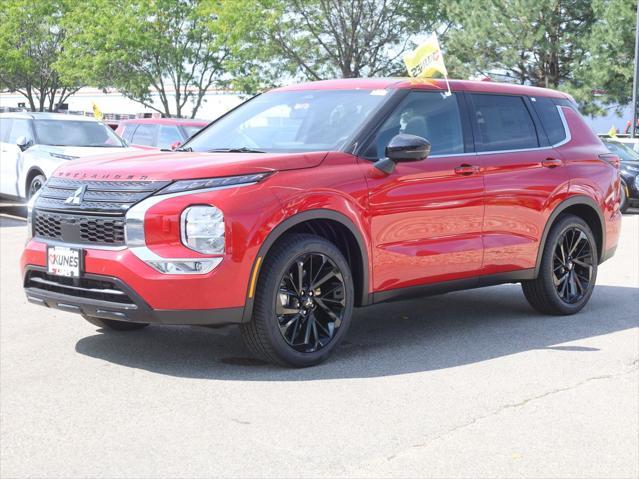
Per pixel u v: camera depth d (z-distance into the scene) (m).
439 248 6.12
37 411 4.55
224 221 5.04
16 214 15.34
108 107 62.00
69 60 41.41
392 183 5.80
